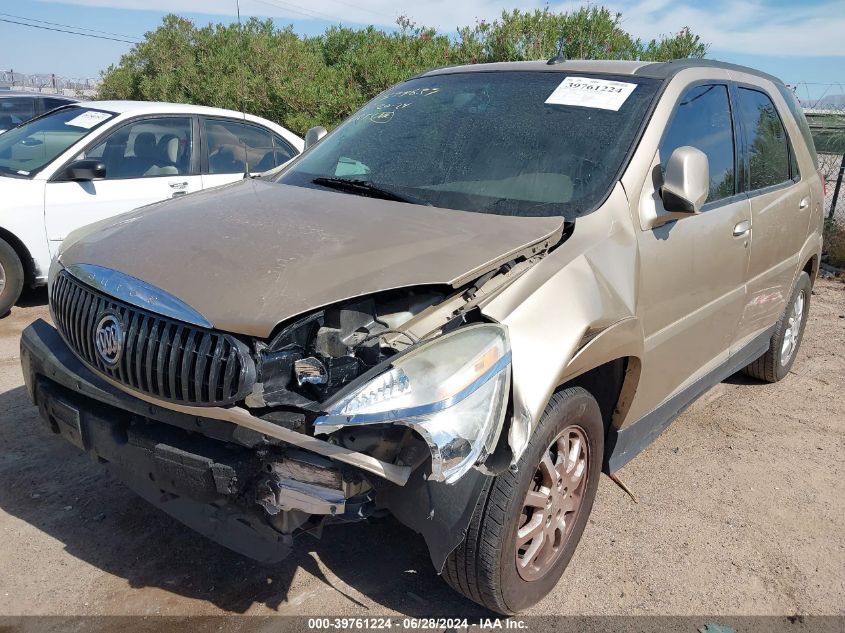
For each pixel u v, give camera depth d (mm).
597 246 2789
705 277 3502
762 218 4105
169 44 16516
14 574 2883
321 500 2150
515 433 2209
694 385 3877
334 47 13617
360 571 3031
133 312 2395
